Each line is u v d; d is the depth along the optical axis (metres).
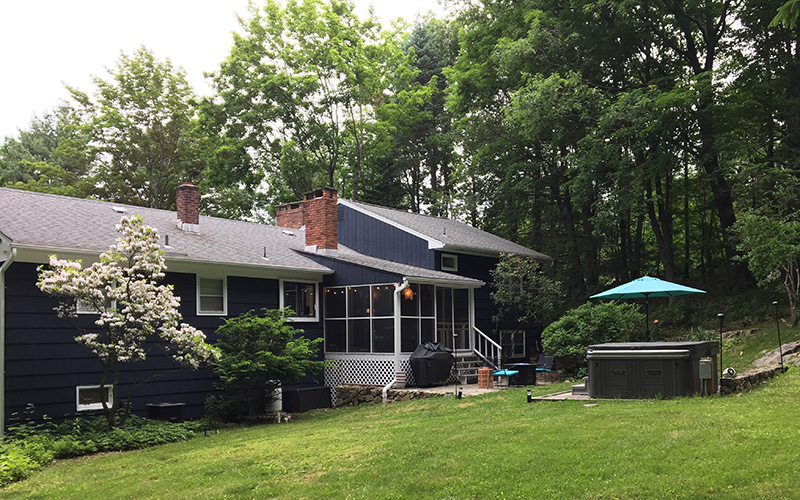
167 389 15.67
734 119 22.33
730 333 20.11
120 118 36.19
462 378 19.62
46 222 14.88
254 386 15.73
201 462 9.73
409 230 22.61
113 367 13.42
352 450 9.38
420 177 43.38
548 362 19.23
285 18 36.81
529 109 23.30
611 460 7.21
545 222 31.17
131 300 12.95
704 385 11.48
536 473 7.12
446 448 8.74
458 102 31.41
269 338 15.72
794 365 14.45
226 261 16.69
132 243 13.09
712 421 8.44
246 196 39.22
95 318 14.45
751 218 18.55
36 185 34.78
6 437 12.42
